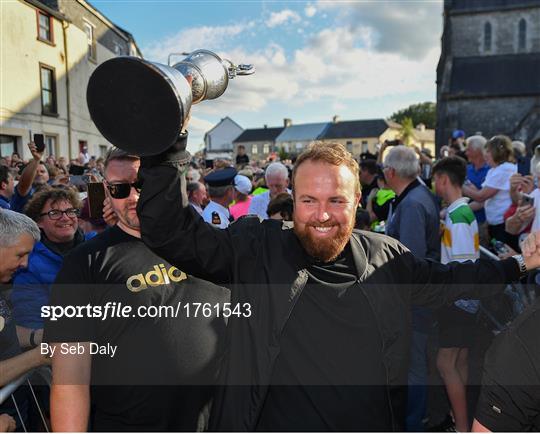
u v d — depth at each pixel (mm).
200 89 1312
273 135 69188
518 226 3318
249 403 1450
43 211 2580
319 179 1430
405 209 3213
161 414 1684
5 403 1954
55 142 9492
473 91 34719
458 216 3176
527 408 1339
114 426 1689
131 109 1156
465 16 35938
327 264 1523
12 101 8430
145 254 1743
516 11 34750
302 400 1455
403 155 3369
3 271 1999
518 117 34031
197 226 1481
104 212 2238
